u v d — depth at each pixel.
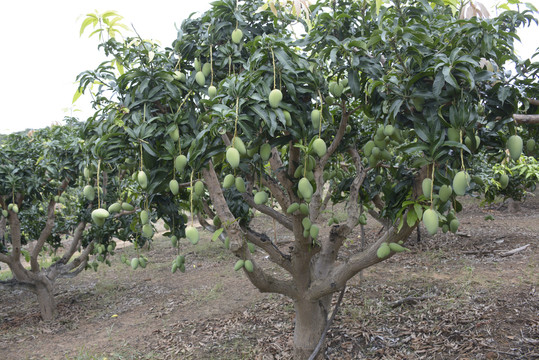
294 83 2.00
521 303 4.12
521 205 10.23
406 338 3.78
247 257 2.57
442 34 1.91
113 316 5.52
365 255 2.70
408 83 1.69
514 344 3.40
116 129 2.14
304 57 2.23
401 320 4.17
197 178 2.45
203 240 10.12
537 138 2.19
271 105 1.82
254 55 1.97
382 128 1.98
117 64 2.32
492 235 7.16
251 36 2.48
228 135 2.16
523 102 1.66
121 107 2.12
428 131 1.71
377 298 4.82
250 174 2.64
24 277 5.56
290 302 5.06
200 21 2.67
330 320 3.33
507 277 4.98
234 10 2.41
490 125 1.88
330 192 3.71
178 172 2.19
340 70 2.06
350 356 3.61
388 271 5.79
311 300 3.07
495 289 4.61
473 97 1.72
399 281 5.31
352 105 2.74
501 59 1.79
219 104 1.85
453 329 3.80
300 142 2.00
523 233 7.07
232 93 1.88
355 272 2.78
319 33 2.19
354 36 2.28
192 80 2.34
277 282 2.99
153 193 2.24
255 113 1.88
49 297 5.72
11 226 5.41
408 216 1.97
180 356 4.00
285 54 1.92
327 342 3.88
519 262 5.56
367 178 3.44
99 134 2.15
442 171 2.07
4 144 5.16
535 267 5.24
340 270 2.86
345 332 4.04
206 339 4.33
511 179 5.05
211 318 4.93
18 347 4.76
